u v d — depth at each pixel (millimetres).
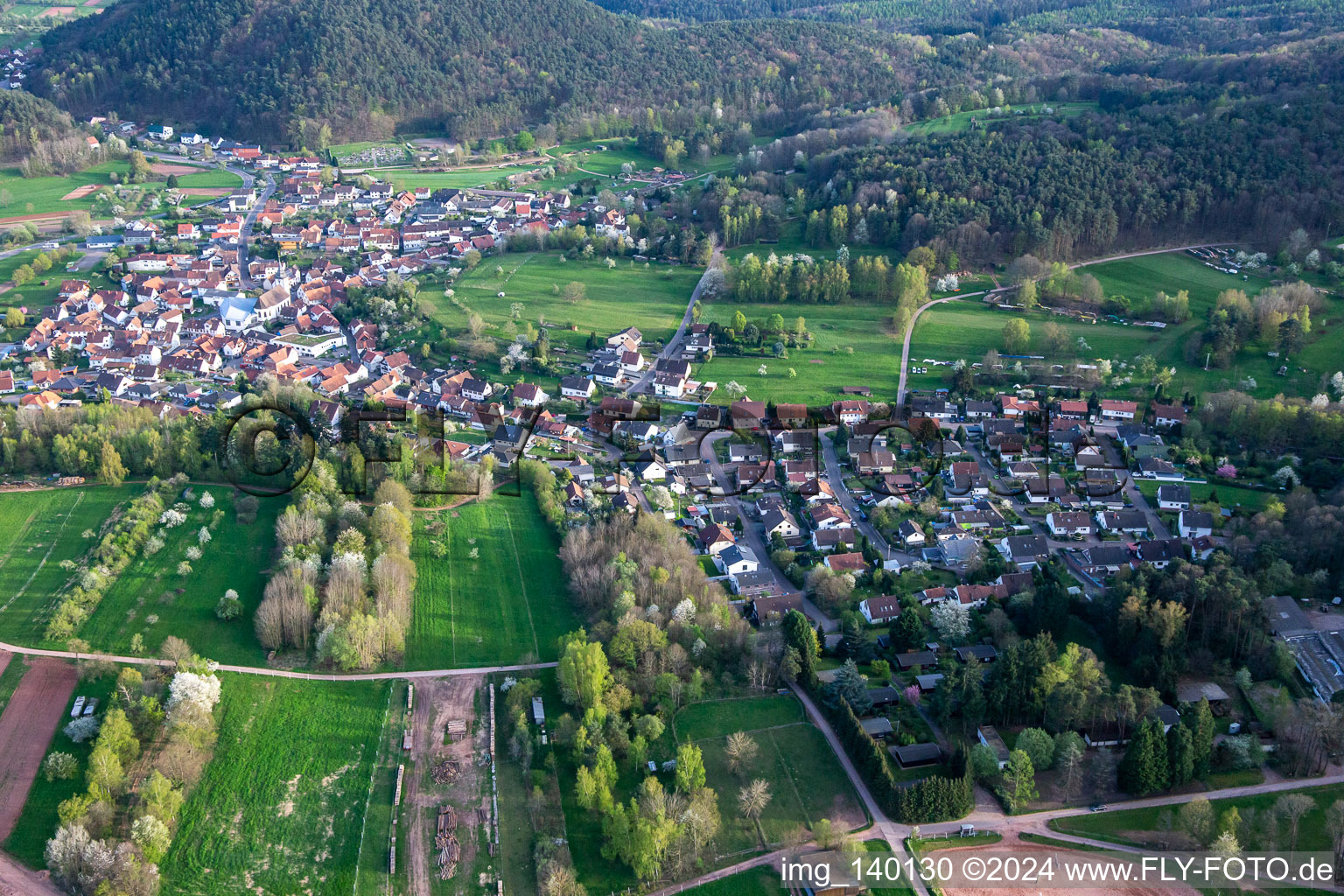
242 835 156500
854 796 162000
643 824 148125
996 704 172625
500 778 167875
